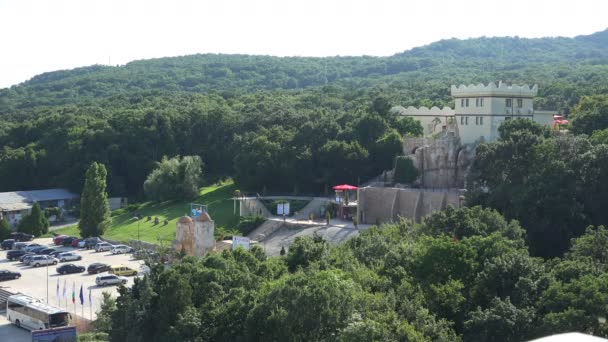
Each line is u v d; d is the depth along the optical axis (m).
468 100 170.12
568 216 120.56
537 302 81.81
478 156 140.88
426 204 155.12
